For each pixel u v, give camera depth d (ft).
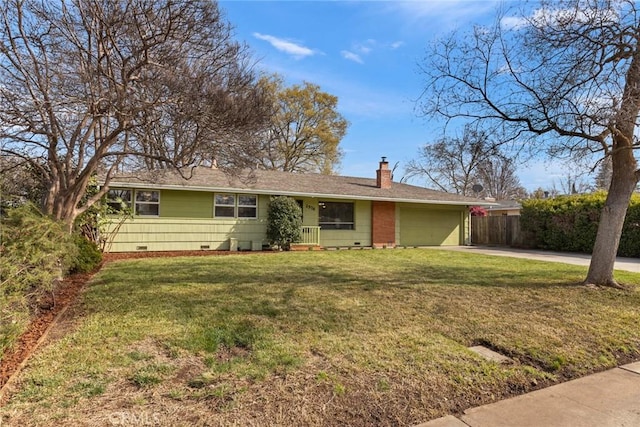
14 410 8.36
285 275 26.61
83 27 19.27
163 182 39.47
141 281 23.48
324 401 9.11
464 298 19.84
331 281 24.39
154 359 11.27
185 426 7.92
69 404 8.66
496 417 8.71
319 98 99.19
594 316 16.65
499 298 19.89
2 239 11.96
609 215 23.07
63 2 18.74
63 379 9.86
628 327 15.23
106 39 18.13
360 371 10.75
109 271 27.53
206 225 46.14
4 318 10.86
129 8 17.01
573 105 20.13
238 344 12.70
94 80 18.20
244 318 15.53
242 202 48.32
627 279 26.00
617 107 18.61
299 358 11.51
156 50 18.08
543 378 10.84
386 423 8.38
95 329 13.87
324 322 15.23
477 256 42.70
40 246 13.98
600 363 11.93
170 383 9.78
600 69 19.70
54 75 18.78
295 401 9.04
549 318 16.28
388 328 14.65
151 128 20.11
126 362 10.98
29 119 18.53
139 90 18.88
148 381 9.82
